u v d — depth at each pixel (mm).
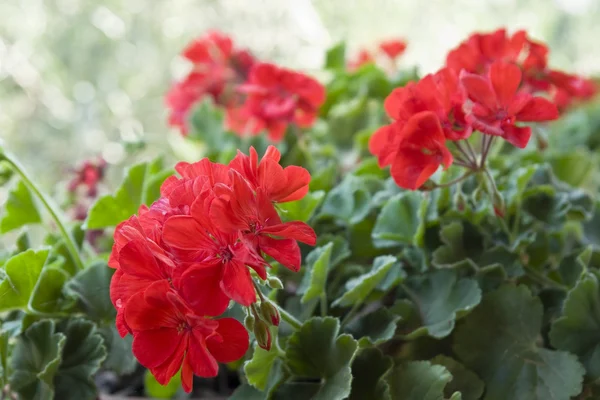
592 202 715
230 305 547
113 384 728
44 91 1305
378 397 598
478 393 619
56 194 868
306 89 814
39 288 646
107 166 847
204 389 725
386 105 626
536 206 688
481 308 644
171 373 526
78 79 1360
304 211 673
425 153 592
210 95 988
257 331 536
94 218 692
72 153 1271
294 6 1464
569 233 770
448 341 647
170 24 1440
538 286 689
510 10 1672
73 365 641
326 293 668
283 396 604
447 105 593
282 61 1435
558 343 630
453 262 662
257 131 868
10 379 635
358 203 710
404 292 667
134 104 1400
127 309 519
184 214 532
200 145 1065
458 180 621
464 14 1648
